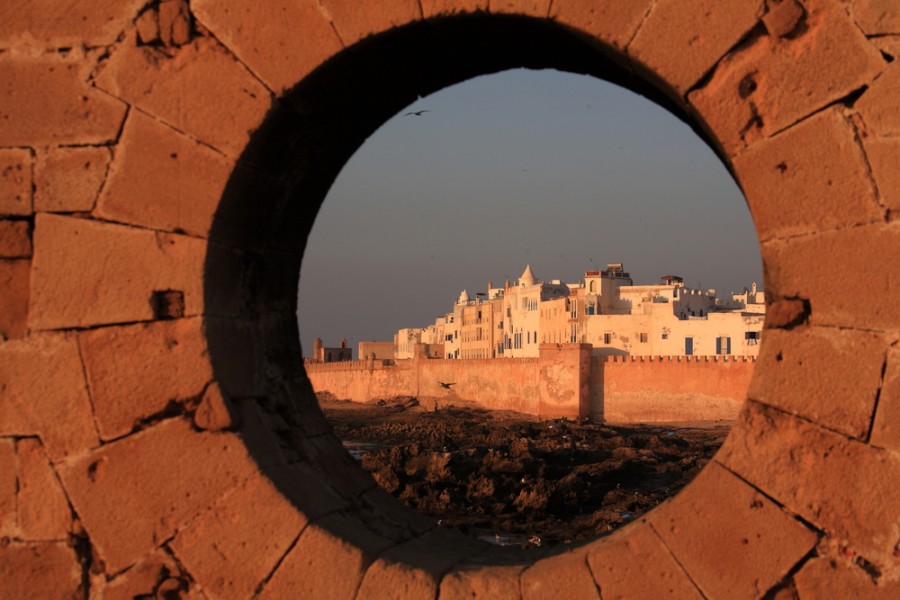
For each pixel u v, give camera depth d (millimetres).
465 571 5051
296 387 6660
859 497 4598
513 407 84375
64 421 5391
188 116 5414
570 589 4895
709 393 71312
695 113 5074
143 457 5324
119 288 5414
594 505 34438
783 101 4824
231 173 5375
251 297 6082
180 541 5254
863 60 4730
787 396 4781
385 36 5254
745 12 4867
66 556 5336
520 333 107562
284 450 5801
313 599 5078
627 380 74688
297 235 6617
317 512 5312
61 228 5469
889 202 4652
